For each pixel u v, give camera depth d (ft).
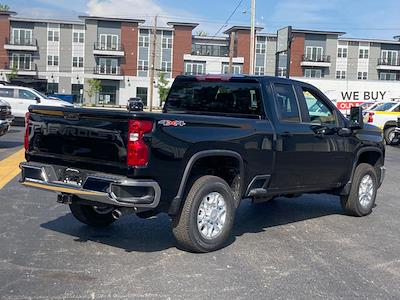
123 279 16.25
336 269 18.08
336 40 266.57
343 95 119.24
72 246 19.61
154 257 18.58
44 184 18.95
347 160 25.66
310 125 23.36
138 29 253.85
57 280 15.99
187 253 19.21
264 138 21.01
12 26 247.29
